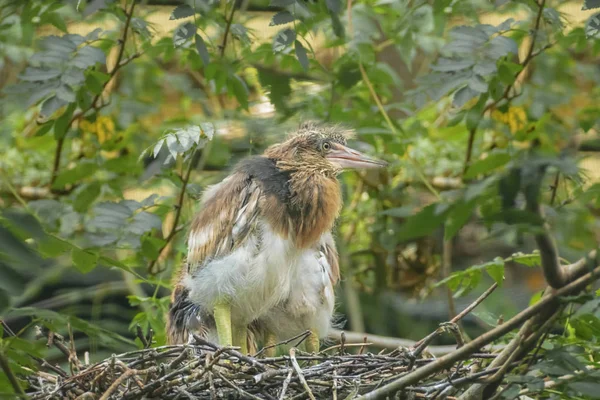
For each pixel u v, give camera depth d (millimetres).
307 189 9680
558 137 11945
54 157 13273
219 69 11391
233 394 8086
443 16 12742
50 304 12578
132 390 7895
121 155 12906
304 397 8086
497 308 13609
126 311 13297
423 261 13953
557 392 7773
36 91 10031
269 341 10336
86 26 13672
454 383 7824
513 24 10734
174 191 12891
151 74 13703
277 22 9211
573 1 12031
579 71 13930
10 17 12289
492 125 12047
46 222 11133
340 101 13234
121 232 10508
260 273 9352
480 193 6629
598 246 7191
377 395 7504
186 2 10125
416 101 10125
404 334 14023
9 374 7266
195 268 9633
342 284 13555
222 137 12086
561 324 8484
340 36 10336
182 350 8328
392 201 13688
